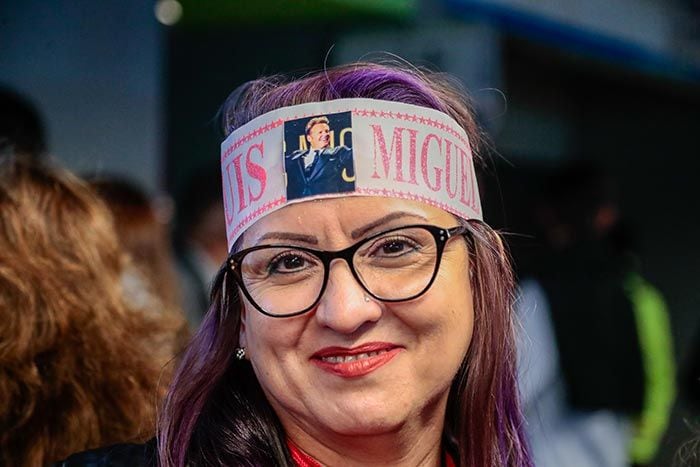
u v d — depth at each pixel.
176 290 4.29
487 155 2.52
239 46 6.20
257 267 2.08
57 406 2.75
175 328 3.23
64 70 4.69
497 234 2.29
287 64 6.04
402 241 2.06
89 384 2.80
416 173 2.10
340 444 2.13
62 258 2.90
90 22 4.78
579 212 5.16
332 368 2.05
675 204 9.27
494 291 2.26
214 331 2.19
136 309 3.12
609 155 9.16
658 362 5.34
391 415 2.05
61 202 2.97
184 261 5.01
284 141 2.08
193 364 2.19
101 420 2.79
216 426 2.17
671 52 7.54
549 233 5.23
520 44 7.06
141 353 2.94
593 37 6.64
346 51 5.75
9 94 3.55
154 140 5.03
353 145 2.06
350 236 2.04
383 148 2.08
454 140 2.19
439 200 2.12
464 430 2.30
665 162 9.21
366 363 2.05
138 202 4.21
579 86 8.95
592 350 4.88
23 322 2.72
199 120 6.36
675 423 7.02
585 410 4.86
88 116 4.77
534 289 4.91
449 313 2.10
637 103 9.14
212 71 6.30
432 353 2.09
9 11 4.55
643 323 5.21
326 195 2.03
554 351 4.80
